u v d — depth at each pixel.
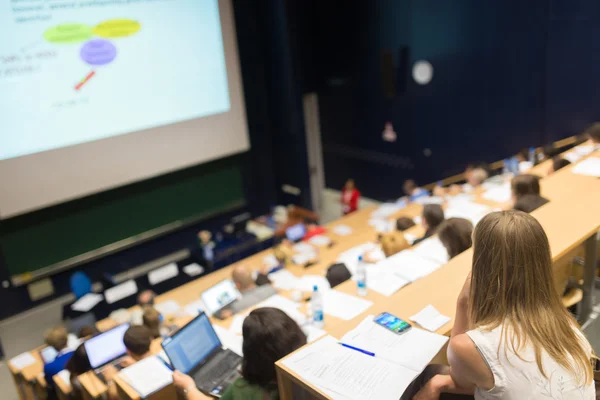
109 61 6.19
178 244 7.45
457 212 4.64
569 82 5.46
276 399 1.84
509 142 6.20
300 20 7.98
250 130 7.91
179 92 6.83
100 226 6.67
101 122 6.26
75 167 6.17
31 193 5.92
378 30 7.25
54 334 4.39
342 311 2.82
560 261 2.13
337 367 1.55
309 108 8.52
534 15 5.54
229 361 2.81
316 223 7.48
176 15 6.62
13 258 6.09
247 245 6.79
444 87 6.69
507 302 1.28
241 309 3.70
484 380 1.28
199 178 7.48
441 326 1.70
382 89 7.50
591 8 5.07
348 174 8.60
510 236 1.27
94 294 5.88
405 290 1.97
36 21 5.61
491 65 6.10
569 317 1.33
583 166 3.06
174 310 5.02
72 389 3.42
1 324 6.12
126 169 6.57
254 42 7.65
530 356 1.24
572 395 1.25
